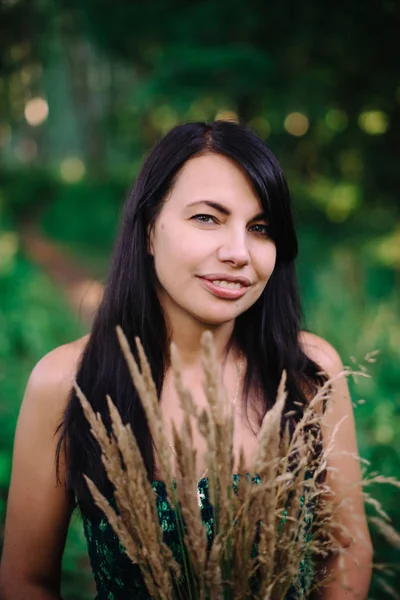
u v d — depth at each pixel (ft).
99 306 5.15
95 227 35.40
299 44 17.13
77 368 4.99
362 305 15.79
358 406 11.32
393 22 15.70
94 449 4.67
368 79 17.66
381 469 9.50
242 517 3.26
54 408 4.95
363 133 19.84
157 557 3.39
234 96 19.43
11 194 38.83
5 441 10.36
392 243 20.01
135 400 4.73
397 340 13.70
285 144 21.62
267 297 5.07
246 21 17.01
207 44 17.99
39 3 19.17
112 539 4.57
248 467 4.72
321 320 14.70
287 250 4.69
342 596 4.85
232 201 4.16
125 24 18.63
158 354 4.86
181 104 19.62
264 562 3.32
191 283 4.24
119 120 35.73
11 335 15.52
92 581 8.09
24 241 32.22
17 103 30.81
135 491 3.26
